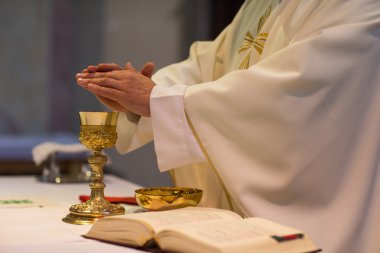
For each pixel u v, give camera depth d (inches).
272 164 68.7
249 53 84.7
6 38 318.0
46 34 319.6
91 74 73.7
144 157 304.8
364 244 68.7
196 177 83.4
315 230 67.6
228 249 49.9
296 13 75.4
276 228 56.2
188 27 311.1
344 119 68.5
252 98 68.7
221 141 70.0
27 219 72.3
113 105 77.6
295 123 67.6
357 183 68.8
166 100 71.3
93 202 71.8
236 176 68.9
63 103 319.6
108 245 58.4
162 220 57.7
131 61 322.3
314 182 68.5
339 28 68.8
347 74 68.2
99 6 320.2
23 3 318.0
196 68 96.1
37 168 153.1
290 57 68.3
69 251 55.9
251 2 92.7
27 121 320.2
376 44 69.1
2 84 318.3
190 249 51.5
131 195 100.1
